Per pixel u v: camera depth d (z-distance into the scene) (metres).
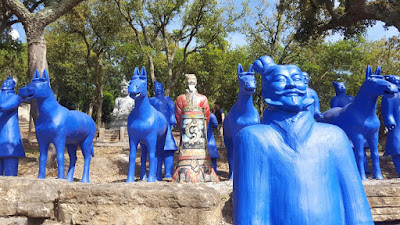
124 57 24.12
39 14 10.11
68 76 30.41
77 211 4.39
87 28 22.55
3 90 7.04
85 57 28.00
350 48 25.22
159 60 23.28
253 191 2.13
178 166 6.73
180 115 7.33
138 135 6.81
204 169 6.65
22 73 23.98
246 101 6.62
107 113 45.72
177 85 27.27
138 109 6.77
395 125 6.99
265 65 2.52
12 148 6.80
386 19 10.85
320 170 2.10
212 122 8.31
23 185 4.70
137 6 19.50
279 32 19.81
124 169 10.71
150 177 6.82
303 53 20.36
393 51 21.16
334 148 2.18
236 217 2.19
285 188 2.08
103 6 20.92
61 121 6.41
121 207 4.23
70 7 10.53
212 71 25.81
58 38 27.92
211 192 4.28
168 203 4.15
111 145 16.64
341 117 6.85
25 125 31.58
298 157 2.11
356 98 6.68
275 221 2.08
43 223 4.55
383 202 4.63
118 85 42.62
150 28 23.39
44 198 4.61
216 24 20.02
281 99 2.22
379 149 15.38
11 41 16.77
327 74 28.30
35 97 6.23
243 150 2.24
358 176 2.19
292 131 2.17
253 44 21.19
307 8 14.34
